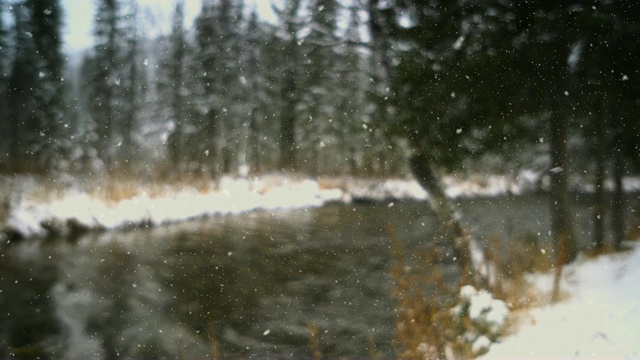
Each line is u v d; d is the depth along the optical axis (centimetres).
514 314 630
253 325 927
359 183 3666
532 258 866
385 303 1033
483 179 3272
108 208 2017
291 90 3800
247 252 1595
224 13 3678
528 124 933
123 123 3559
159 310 1008
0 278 1191
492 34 848
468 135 858
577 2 817
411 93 854
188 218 2375
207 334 885
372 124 902
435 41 859
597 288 733
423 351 584
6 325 906
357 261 1445
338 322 929
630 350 488
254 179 3741
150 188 2773
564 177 962
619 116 1233
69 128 3309
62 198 2014
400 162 1024
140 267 1352
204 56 3631
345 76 3684
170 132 3628
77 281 1195
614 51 880
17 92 3161
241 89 3812
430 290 882
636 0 802
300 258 1502
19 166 2709
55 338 859
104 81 3541
